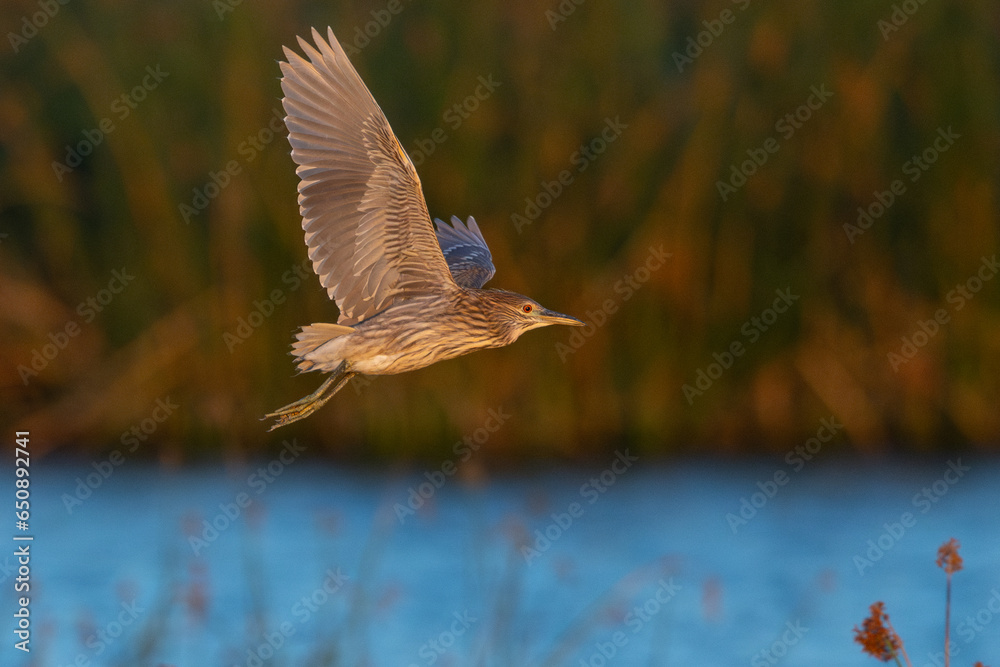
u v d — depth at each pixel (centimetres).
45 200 1702
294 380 1656
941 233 1691
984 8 1670
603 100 1647
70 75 1717
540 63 1633
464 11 1627
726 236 1681
